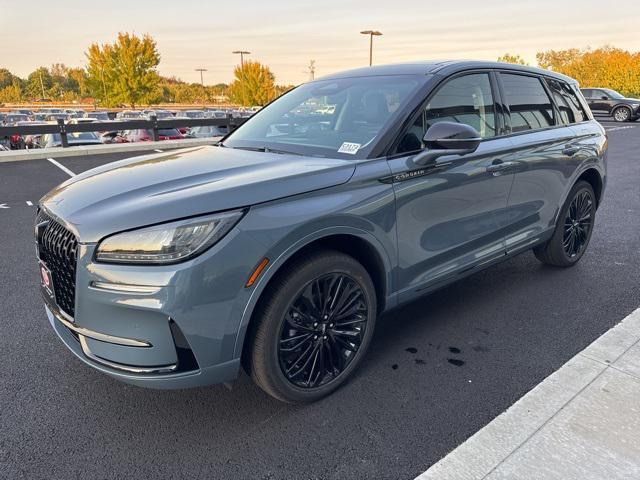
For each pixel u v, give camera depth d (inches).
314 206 91.3
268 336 89.7
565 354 117.7
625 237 209.3
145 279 79.0
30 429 93.7
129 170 108.0
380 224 101.7
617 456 83.1
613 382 103.7
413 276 113.3
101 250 81.3
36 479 81.5
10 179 378.0
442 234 117.2
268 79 2432.3
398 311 142.0
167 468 84.0
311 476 81.9
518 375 109.6
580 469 80.5
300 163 102.1
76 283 84.2
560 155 151.1
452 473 81.0
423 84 118.9
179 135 679.1
